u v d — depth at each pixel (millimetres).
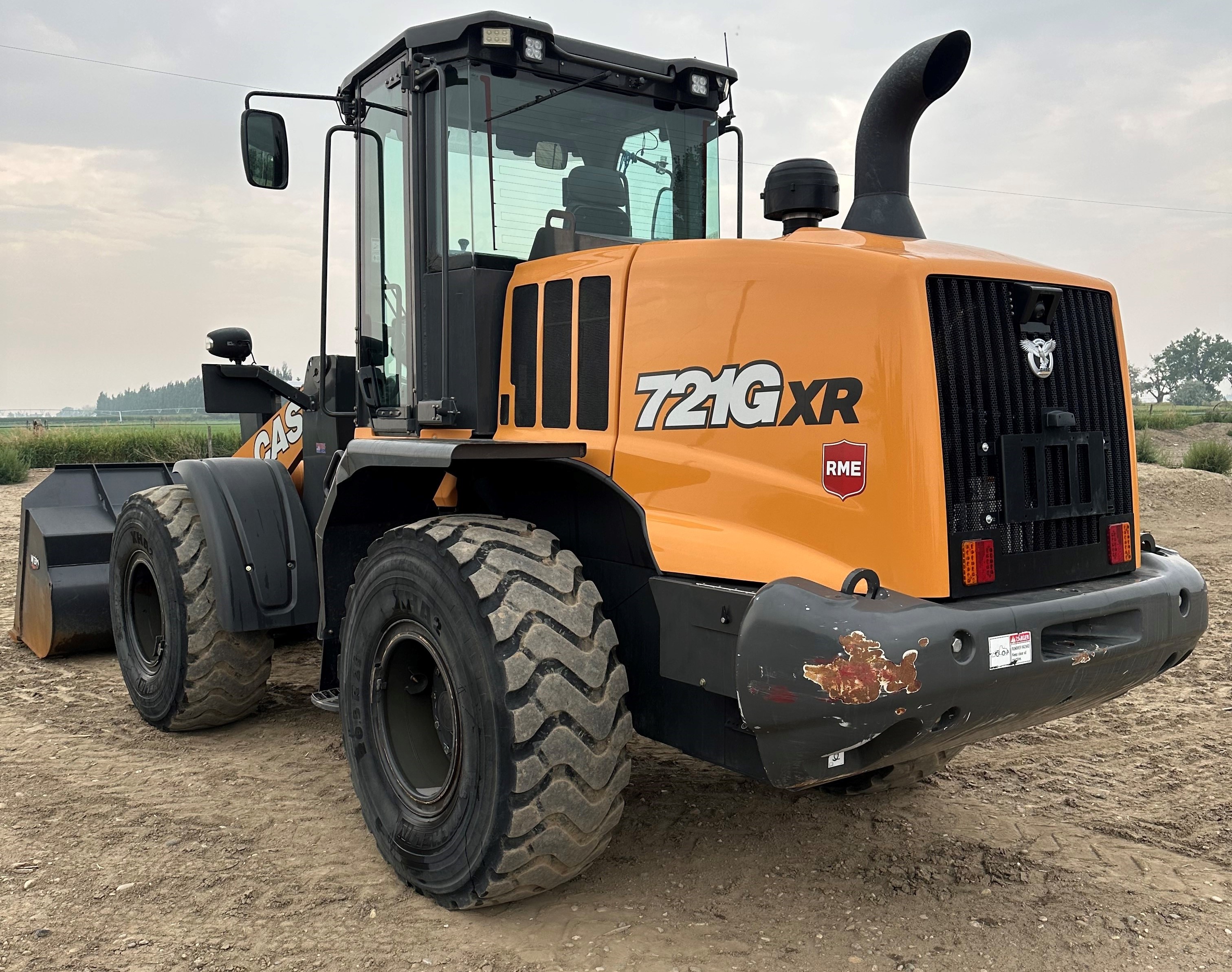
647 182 3846
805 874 3139
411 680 3188
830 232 3035
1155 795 3818
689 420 2922
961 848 3340
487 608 2688
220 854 3256
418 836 2928
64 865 3164
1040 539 2768
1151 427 30219
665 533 2863
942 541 2531
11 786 3850
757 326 2793
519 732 2576
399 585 3004
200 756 4215
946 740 2531
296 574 4266
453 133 3432
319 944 2693
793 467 2705
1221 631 6441
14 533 10875
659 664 2918
